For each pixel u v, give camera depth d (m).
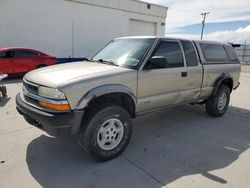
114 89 3.30
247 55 34.06
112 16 17.31
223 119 5.57
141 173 3.11
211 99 5.43
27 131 4.38
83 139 3.21
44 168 3.16
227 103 5.87
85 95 3.04
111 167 3.24
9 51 10.35
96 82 3.16
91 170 3.15
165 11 20.95
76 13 15.36
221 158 3.59
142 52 3.88
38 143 3.89
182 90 4.50
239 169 3.28
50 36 14.43
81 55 16.11
